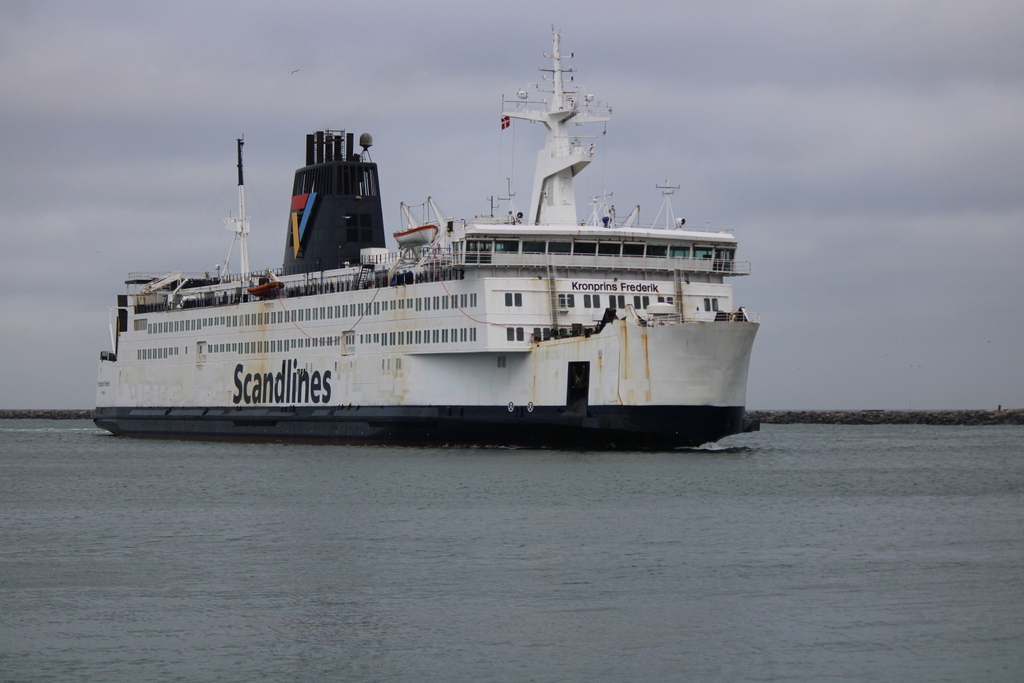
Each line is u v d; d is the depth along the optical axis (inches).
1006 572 1849.2
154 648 1499.8
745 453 3769.7
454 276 3641.7
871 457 3892.7
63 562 1985.7
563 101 3875.5
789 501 2571.4
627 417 3270.2
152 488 2979.8
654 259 3686.0
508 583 1785.2
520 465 3147.1
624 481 2824.8
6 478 3309.5
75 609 1672.0
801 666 1416.1
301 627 1579.7
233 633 1557.6
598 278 3634.4
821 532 2188.7
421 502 2541.8
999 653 1456.7
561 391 3430.1
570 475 2928.2
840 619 1593.3
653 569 1867.6
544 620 1595.7
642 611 1631.4
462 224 3595.0
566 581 1793.8
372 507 2498.8
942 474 3223.4
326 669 1421.0
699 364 3203.7
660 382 3228.3
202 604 1694.1
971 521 2327.8
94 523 2401.6
